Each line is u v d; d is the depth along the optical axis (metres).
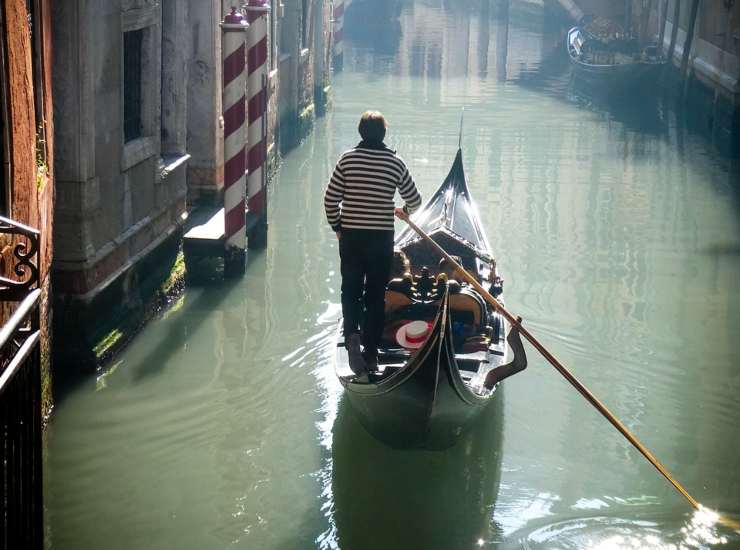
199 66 10.02
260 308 8.41
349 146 15.59
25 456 3.49
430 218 8.83
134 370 7.04
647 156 15.11
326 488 5.68
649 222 11.42
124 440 6.11
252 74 9.62
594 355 7.57
